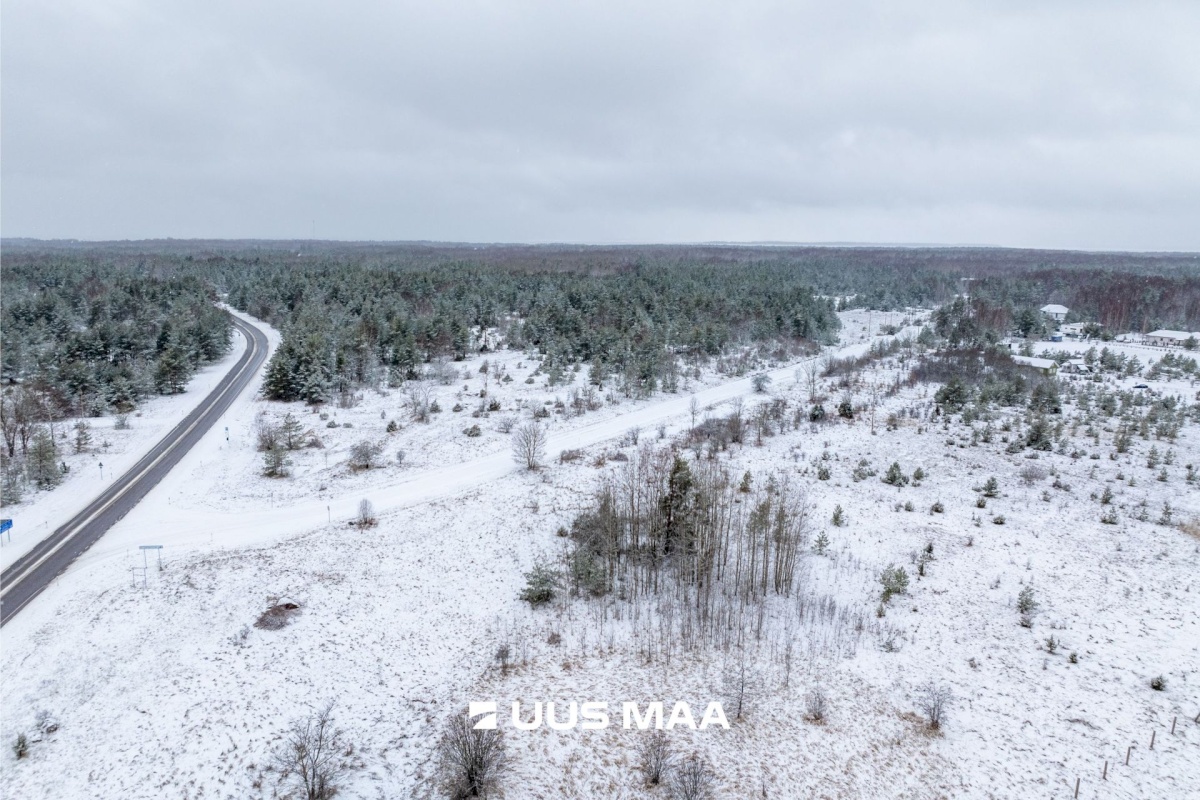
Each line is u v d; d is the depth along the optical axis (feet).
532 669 134.41
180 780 104.06
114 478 219.61
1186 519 196.75
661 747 109.70
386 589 161.79
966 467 240.32
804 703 123.85
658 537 169.17
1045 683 128.98
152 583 157.38
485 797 100.99
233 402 306.76
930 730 117.19
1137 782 105.29
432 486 220.23
